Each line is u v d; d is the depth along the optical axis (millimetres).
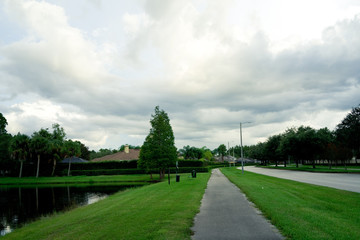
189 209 11180
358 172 38844
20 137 57344
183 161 61531
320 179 27141
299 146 58594
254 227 8086
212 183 24906
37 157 59000
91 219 10336
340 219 8508
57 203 23047
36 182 48219
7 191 34781
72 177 54688
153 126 41969
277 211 9898
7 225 14812
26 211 19516
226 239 6945
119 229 8219
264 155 92375
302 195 14227
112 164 62438
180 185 22969
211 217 9664
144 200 14562
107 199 19469
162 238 7031
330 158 47625
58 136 69438
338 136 60344
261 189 17625
